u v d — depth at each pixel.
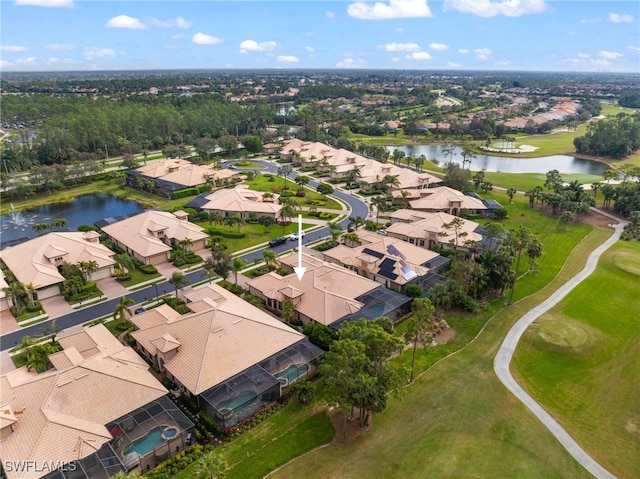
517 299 90.19
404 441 54.09
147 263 104.62
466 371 67.44
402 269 94.44
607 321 82.00
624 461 52.19
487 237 110.12
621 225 134.88
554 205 144.12
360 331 56.53
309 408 60.41
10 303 86.31
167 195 161.88
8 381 57.78
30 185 160.88
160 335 68.12
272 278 89.75
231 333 66.88
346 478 48.81
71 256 99.25
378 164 194.88
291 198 155.00
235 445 53.94
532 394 63.12
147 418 54.03
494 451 52.69
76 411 52.44
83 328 79.06
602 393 63.72
